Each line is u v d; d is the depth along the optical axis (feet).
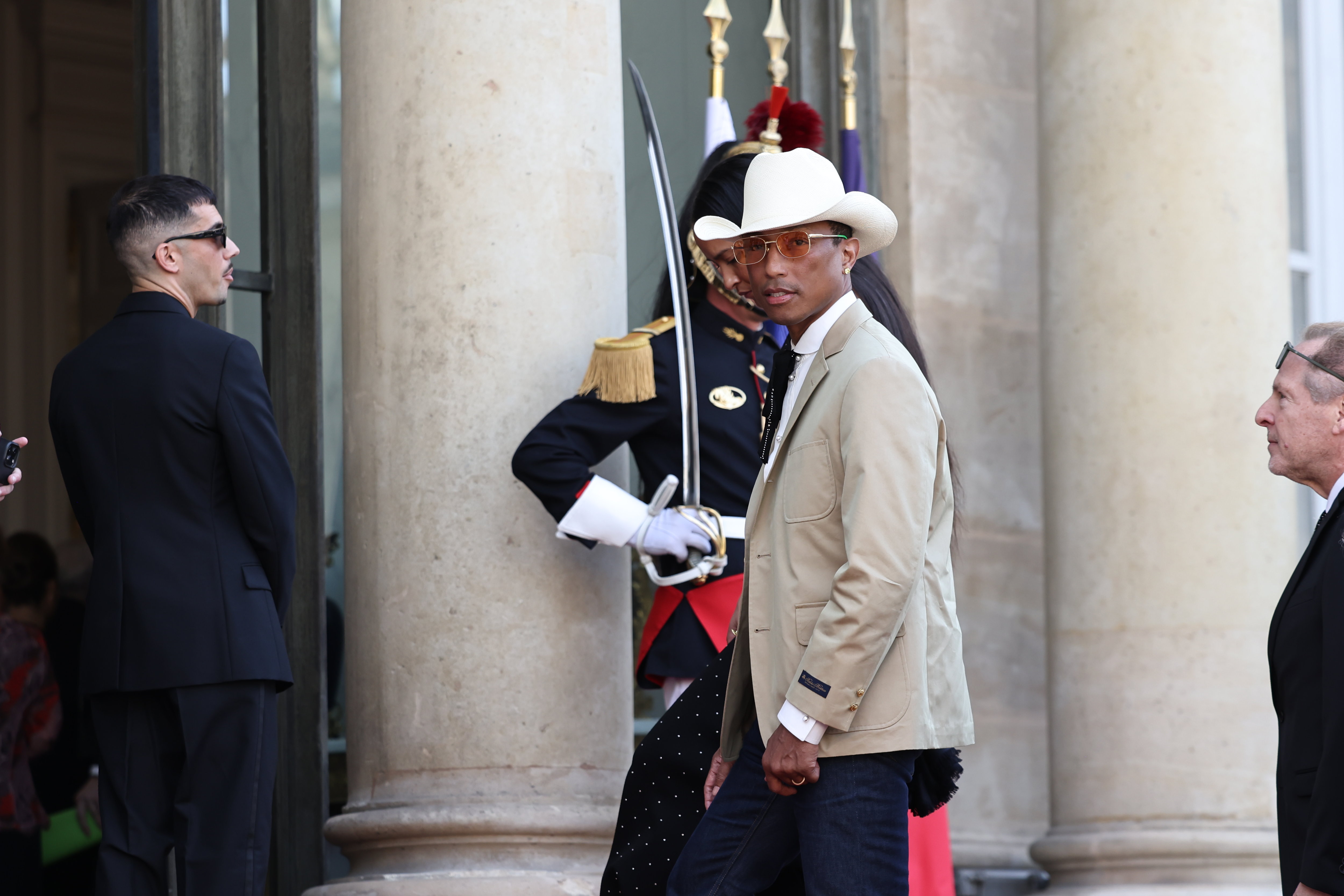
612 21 39.19
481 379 36.35
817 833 25.26
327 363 43.91
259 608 29.60
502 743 35.50
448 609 35.83
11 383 85.92
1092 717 46.98
